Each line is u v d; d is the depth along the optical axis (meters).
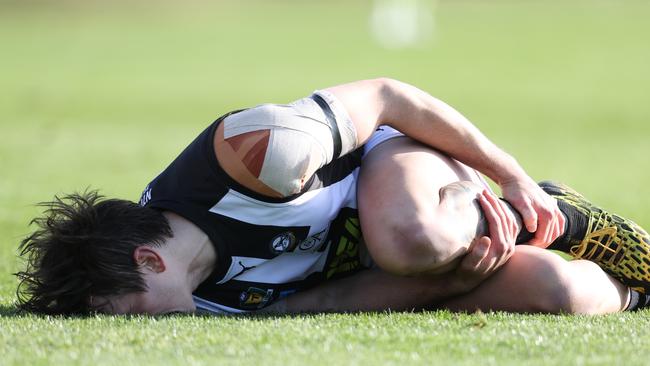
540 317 12.55
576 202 14.59
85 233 12.10
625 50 115.94
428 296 13.41
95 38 131.25
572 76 94.62
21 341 10.77
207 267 12.58
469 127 14.20
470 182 13.24
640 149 49.97
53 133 53.34
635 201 29.77
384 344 10.66
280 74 91.69
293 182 12.23
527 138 55.06
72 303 12.31
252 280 12.85
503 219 12.94
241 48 119.56
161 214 12.50
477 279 13.06
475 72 97.12
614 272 14.27
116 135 53.59
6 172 37.12
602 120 65.00
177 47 120.44
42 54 111.50
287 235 12.69
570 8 172.12
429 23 141.25
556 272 12.99
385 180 13.03
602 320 12.43
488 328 11.59
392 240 12.43
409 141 14.10
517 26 146.88
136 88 81.25
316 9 183.50
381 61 106.19
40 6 176.25
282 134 12.17
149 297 12.14
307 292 13.58
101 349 10.39
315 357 10.01
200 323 11.63
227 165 12.21
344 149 12.99
